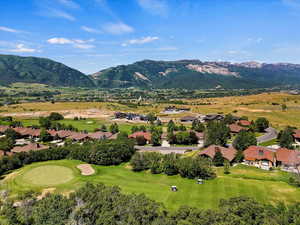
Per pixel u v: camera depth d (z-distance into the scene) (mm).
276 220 38469
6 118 191125
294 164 87438
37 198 65125
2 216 50188
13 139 136500
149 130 154875
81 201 47969
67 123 198000
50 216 44656
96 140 119375
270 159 91250
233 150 101250
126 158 103250
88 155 97562
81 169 89625
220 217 38625
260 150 95875
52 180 78250
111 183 75500
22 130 153500
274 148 115188
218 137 117812
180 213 42094
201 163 79875
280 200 59844
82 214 43156
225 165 84375
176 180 77875
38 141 142000
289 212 41562
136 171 88688
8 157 91625
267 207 43781
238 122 171375
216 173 82938
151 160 88438
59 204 46812
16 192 69812
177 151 115312
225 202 44656
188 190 68500
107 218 41219
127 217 41688
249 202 41438
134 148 115125
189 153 110250
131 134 140625
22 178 79875
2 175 85375
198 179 74875
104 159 95000
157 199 62531
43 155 99312
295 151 94000
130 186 72500
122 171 88812
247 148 101188
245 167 89375
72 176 81688
